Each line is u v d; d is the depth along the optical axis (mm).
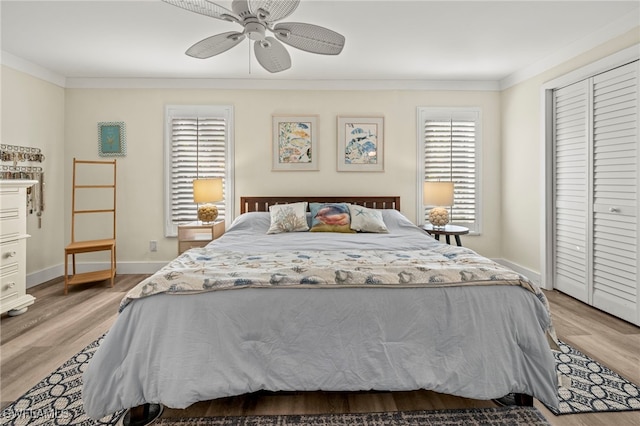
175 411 1697
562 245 3434
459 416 1648
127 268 4227
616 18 2727
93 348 2326
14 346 2354
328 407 1729
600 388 1856
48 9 2570
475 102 4324
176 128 4180
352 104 4270
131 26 2834
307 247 2639
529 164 3814
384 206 4258
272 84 4199
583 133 3119
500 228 4379
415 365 1604
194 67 3770
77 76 4070
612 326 2662
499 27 2871
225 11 1902
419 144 4301
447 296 1679
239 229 3523
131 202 4215
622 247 2758
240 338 1593
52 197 3990
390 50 3330
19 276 2914
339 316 1639
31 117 3688
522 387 1630
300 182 4281
